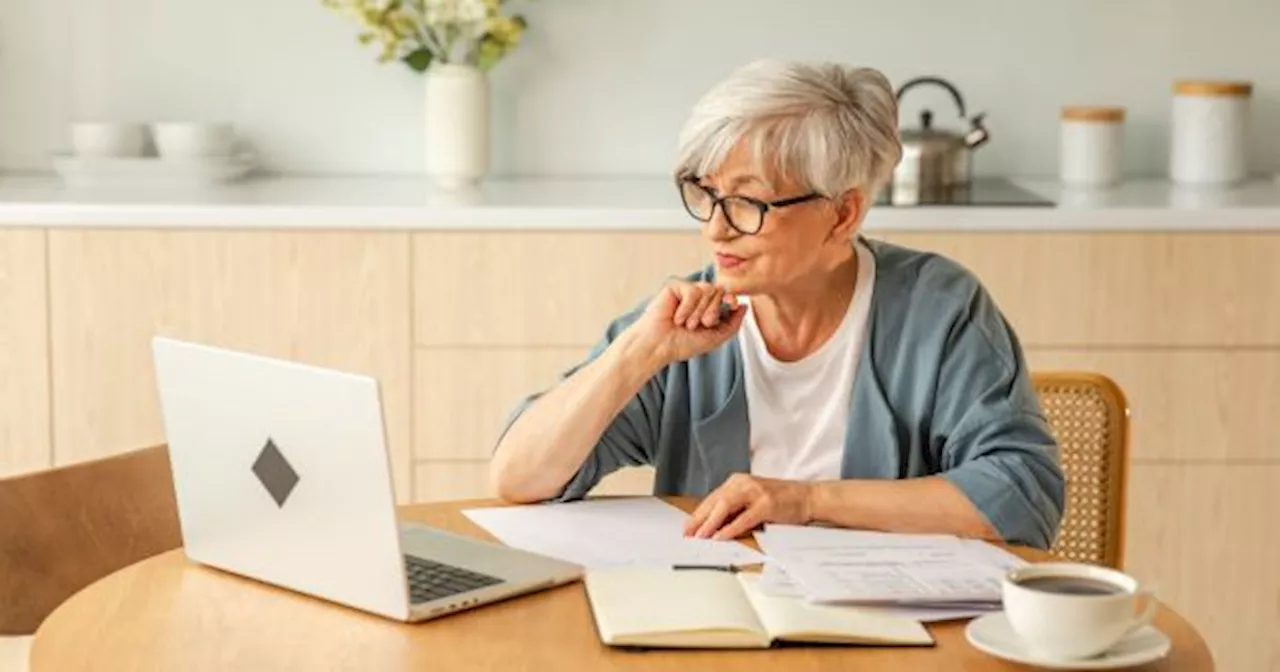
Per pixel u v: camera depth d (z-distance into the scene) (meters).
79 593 2.02
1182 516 3.81
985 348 2.41
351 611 1.94
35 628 2.44
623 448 2.48
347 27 4.34
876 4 4.33
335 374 1.87
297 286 3.78
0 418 3.82
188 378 2.04
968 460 2.35
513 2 4.31
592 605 1.93
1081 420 2.67
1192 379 3.79
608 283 3.76
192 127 4.11
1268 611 3.84
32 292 3.78
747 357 2.45
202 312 3.79
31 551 2.44
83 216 3.76
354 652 1.82
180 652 1.83
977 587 1.94
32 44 4.34
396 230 3.76
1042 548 2.27
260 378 1.95
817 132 2.26
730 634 1.82
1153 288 3.76
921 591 1.92
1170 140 4.37
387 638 1.86
